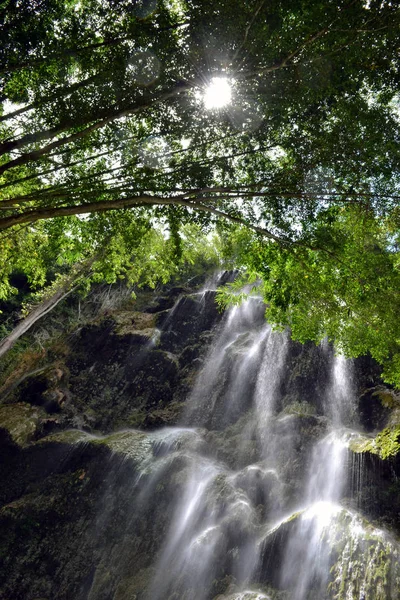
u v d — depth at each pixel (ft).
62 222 43.11
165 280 57.31
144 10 24.39
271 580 34.94
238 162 28.53
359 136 25.03
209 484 45.37
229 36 23.29
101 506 49.21
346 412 51.01
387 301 28.55
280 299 32.35
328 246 28.94
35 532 49.73
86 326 85.25
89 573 43.24
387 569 29.43
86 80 24.17
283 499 42.34
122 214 34.83
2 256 51.96
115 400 70.03
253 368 63.62
